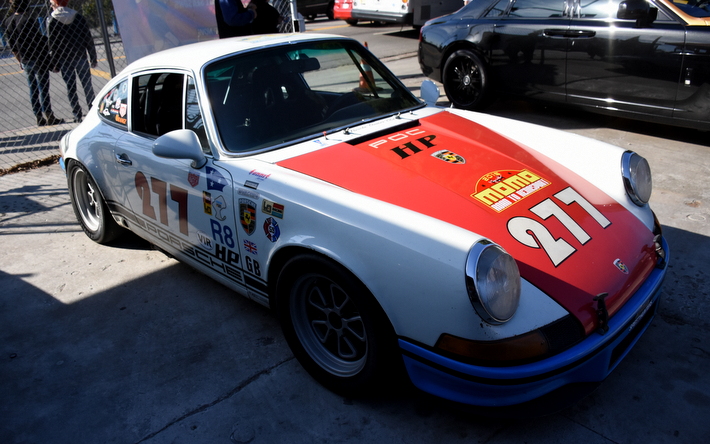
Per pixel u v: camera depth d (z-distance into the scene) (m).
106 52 6.95
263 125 2.84
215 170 2.70
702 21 4.64
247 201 2.51
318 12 17.28
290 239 2.31
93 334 3.06
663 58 4.84
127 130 3.40
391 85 3.45
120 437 2.32
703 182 4.28
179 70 3.01
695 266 3.22
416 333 2.00
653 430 2.16
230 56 3.01
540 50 5.69
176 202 2.98
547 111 6.48
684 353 2.57
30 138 6.97
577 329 1.97
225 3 5.93
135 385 2.63
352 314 2.35
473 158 2.68
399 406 2.37
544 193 2.48
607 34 5.14
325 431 2.26
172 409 2.46
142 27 6.74
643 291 2.24
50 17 6.82
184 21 6.95
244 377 2.62
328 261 2.19
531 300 1.97
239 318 3.11
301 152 2.67
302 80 3.12
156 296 3.40
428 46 6.83
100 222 3.95
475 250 1.84
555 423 2.22
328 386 2.47
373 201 2.16
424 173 2.50
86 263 3.88
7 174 5.86
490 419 2.27
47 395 2.61
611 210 2.51
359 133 2.86
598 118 6.07
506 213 2.29
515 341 1.87
